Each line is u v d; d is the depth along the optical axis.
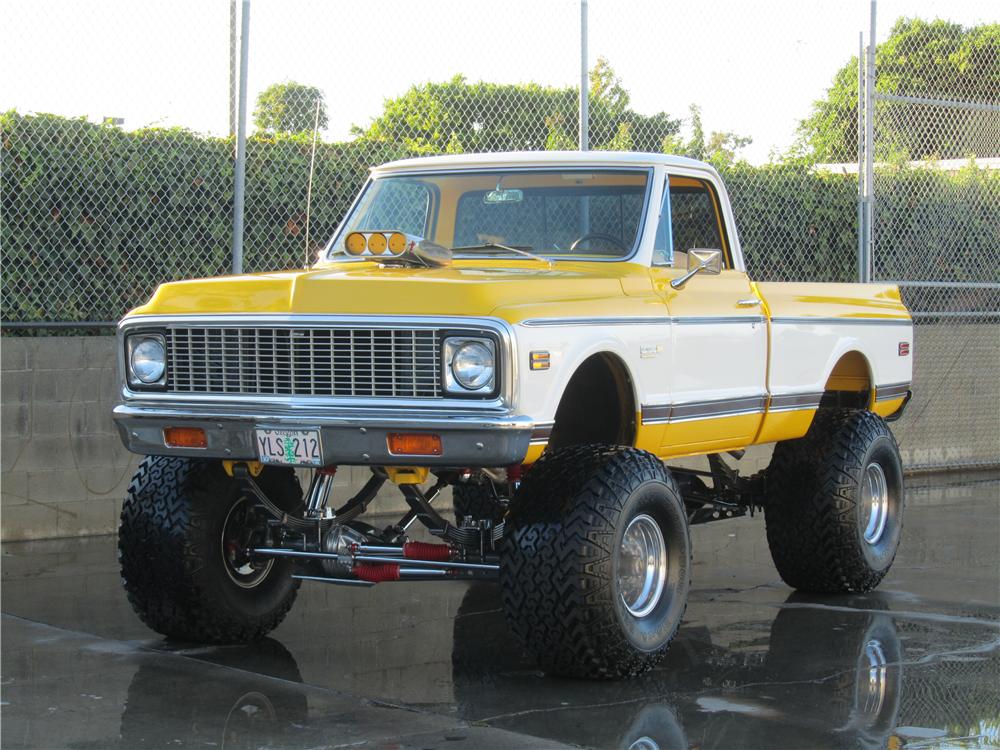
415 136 10.05
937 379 12.16
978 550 8.45
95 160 9.04
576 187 6.32
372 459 5.04
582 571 5.04
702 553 8.49
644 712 4.80
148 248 9.25
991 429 12.47
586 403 5.98
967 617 6.57
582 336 5.24
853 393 7.78
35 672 5.39
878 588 7.35
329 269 5.95
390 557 5.57
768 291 6.77
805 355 6.95
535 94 10.33
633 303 5.67
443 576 5.56
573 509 5.11
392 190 6.65
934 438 12.18
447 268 5.83
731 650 5.85
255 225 9.59
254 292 5.33
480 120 10.20
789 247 11.64
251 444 5.27
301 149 9.70
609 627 5.11
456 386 4.93
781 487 7.14
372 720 4.68
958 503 10.38
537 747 4.34
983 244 12.62
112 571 7.64
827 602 6.98
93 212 9.05
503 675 5.39
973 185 12.54
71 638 6.03
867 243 11.59
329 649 5.91
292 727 4.59
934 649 5.86
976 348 12.36
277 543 6.01
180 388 5.47
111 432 8.91
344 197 9.87
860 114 11.53
